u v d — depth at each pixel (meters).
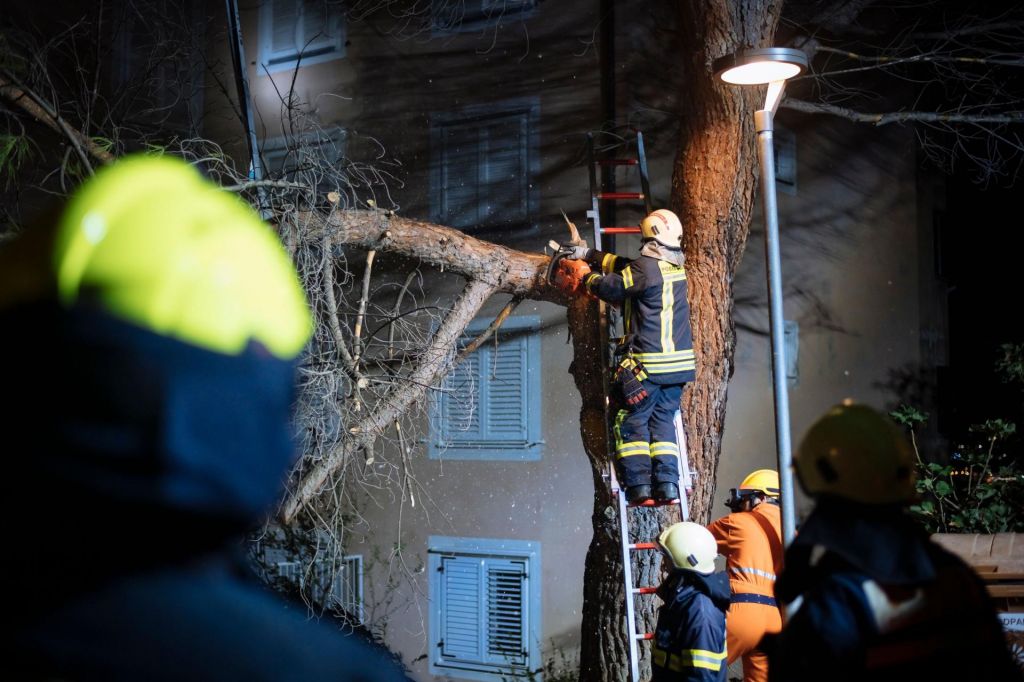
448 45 10.42
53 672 0.49
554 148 9.84
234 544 0.56
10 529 0.50
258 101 11.27
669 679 4.63
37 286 0.52
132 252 0.53
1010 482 9.62
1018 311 14.50
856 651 2.04
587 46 9.79
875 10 12.73
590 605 7.44
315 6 11.11
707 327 7.24
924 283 14.01
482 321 10.14
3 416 0.50
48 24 9.31
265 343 0.56
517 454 9.87
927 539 2.20
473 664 9.84
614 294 5.79
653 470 5.86
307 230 6.26
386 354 9.59
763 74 4.77
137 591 0.51
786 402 4.64
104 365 0.50
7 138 5.80
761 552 5.53
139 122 8.16
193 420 0.51
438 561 10.09
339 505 6.54
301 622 0.58
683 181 7.25
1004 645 2.12
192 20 10.65
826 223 12.12
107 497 0.49
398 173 10.52
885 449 2.18
